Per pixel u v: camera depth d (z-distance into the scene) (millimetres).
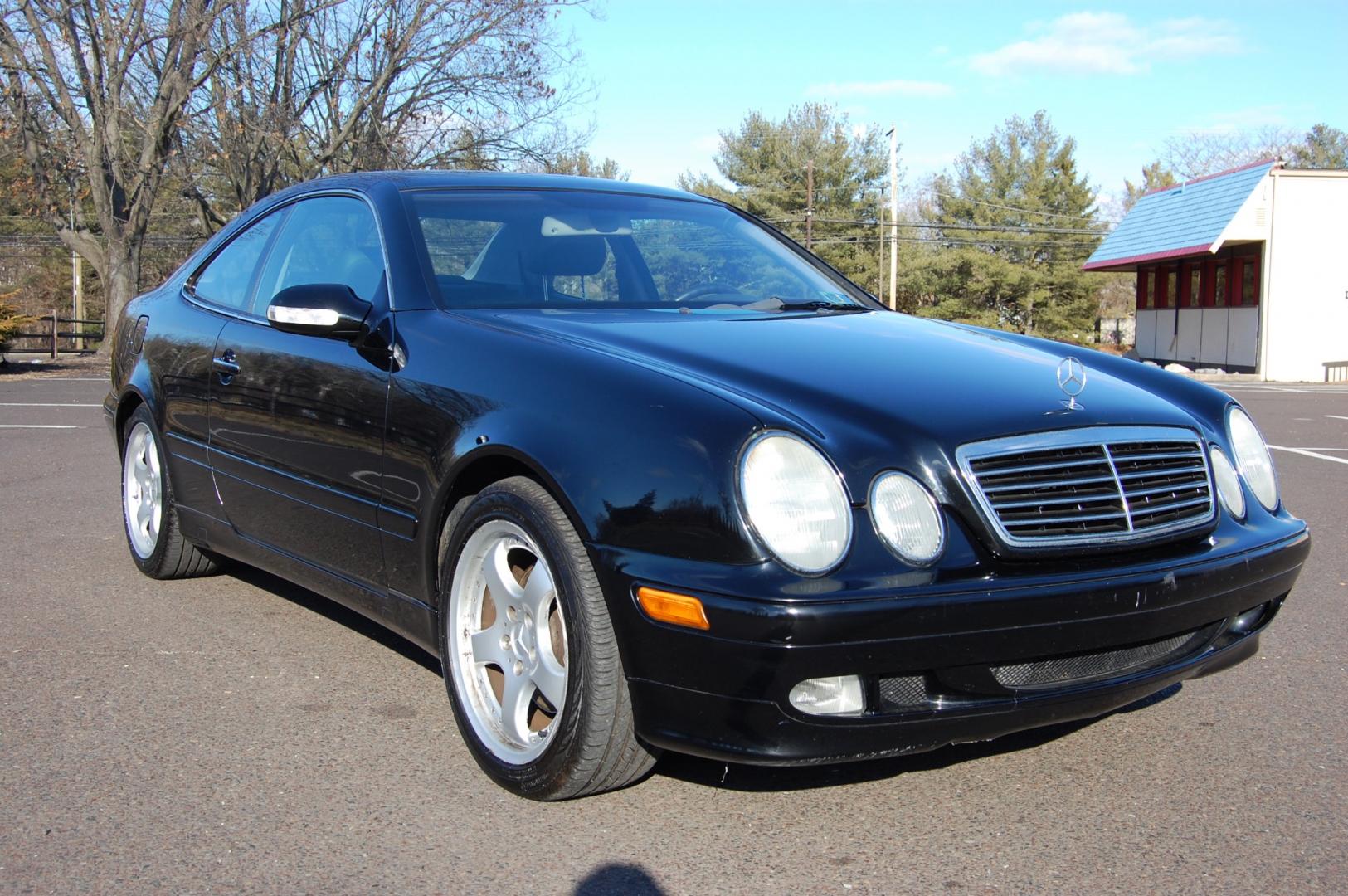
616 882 2477
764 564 2404
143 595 4676
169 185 28219
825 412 2646
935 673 2518
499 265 3607
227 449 4086
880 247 51562
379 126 26422
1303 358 28094
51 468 8070
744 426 2521
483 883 2471
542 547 2717
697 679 2459
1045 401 2834
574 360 2879
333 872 2508
